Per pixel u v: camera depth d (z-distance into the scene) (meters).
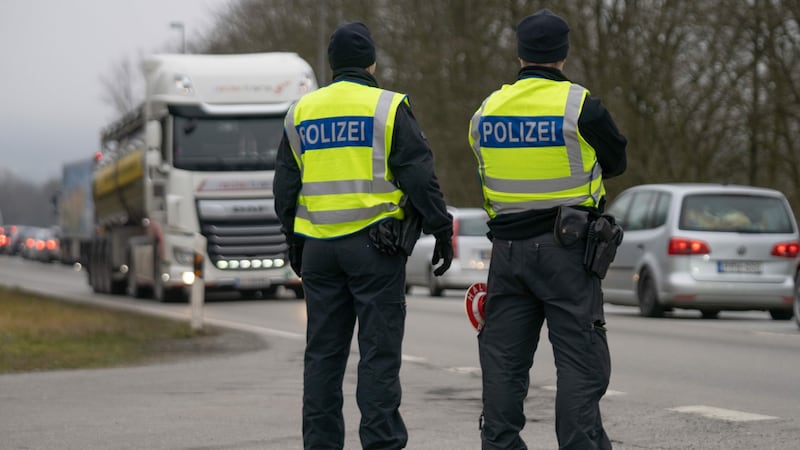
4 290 82.12
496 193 15.62
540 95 15.40
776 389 26.89
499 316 15.72
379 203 16.64
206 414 24.27
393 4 124.00
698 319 48.22
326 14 138.88
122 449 20.36
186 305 64.88
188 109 62.75
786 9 80.94
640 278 48.38
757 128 85.81
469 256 69.25
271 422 23.16
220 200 62.97
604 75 96.44
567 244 15.20
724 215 46.94
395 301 16.78
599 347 15.35
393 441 16.66
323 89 17.16
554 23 15.53
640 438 20.80
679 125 91.81
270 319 52.72
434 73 117.62
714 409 23.92
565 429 15.22
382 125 16.66
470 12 117.62
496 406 15.58
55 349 38.78
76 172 127.31
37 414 24.47
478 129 15.73
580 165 15.30
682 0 88.38
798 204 86.19
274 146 63.44
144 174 67.50
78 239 125.31
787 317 47.59
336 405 17.17
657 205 48.25
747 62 85.38
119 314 53.84
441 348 37.72
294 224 17.36
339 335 17.14
